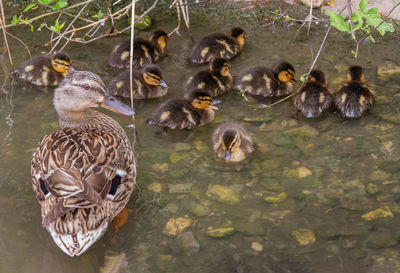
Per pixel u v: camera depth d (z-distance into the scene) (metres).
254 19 10.44
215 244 5.78
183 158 7.25
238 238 5.85
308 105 8.05
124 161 5.82
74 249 5.09
